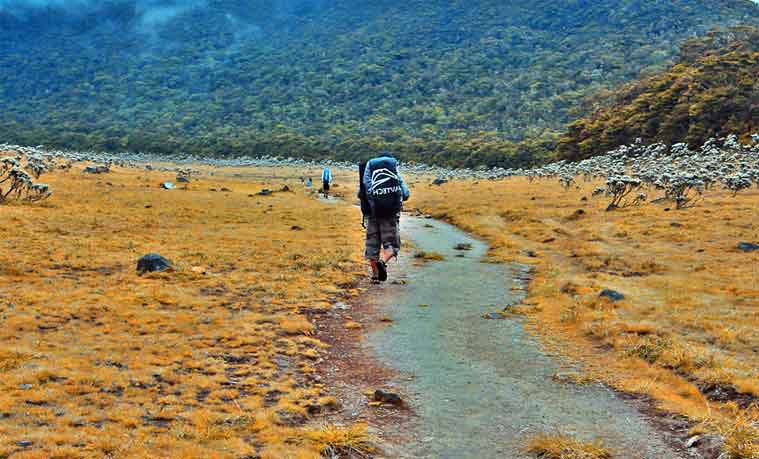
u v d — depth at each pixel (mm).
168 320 12617
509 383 9562
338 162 182000
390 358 10844
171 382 9094
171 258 20422
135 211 34969
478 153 150375
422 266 21812
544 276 19500
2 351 9773
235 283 17062
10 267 16656
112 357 9992
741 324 12852
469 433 7660
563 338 12336
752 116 90812
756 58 109375
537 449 7125
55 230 24938
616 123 111750
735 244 23734
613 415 8305
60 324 11828
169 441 6926
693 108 96500
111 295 14453
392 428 7820
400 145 187625
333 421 8016
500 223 37344
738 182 41625
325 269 19969
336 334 12508
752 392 8828
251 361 10367
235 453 6754
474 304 15539
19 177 33250
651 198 45031
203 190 56281
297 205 46750
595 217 36281
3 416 7398
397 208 8648
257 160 191375
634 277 19234
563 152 122125
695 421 7934
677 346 11031
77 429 7168
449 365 10461
